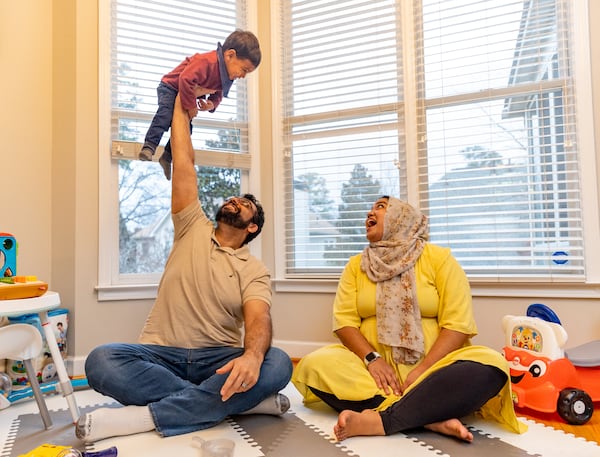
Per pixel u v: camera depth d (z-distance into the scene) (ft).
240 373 4.49
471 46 7.88
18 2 7.86
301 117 8.98
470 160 7.88
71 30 7.98
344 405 5.33
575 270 7.22
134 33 8.44
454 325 5.49
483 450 4.36
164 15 8.67
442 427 4.71
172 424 4.78
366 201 8.55
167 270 5.85
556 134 7.38
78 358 7.55
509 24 7.72
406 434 4.81
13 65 7.75
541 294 7.19
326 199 8.84
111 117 8.13
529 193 7.45
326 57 8.85
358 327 6.07
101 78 8.02
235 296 5.61
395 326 5.64
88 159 7.88
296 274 8.91
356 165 8.66
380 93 8.54
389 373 5.35
